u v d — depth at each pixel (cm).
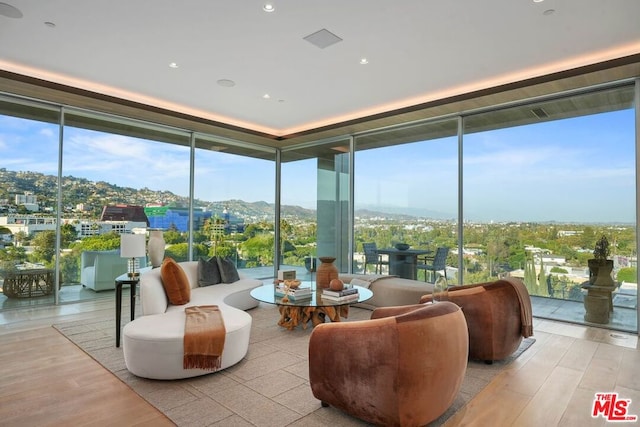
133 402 246
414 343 203
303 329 409
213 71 430
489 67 412
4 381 276
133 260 381
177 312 341
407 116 563
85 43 363
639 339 388
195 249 677
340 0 289
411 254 604
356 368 216
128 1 293
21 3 296
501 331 313
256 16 313
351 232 689
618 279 426
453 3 291
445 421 226
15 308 488
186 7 301
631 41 351
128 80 458
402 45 362
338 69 421
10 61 404
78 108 530
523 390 268
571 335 402
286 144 777
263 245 798
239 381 278
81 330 399
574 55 381
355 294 399
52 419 225
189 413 232
